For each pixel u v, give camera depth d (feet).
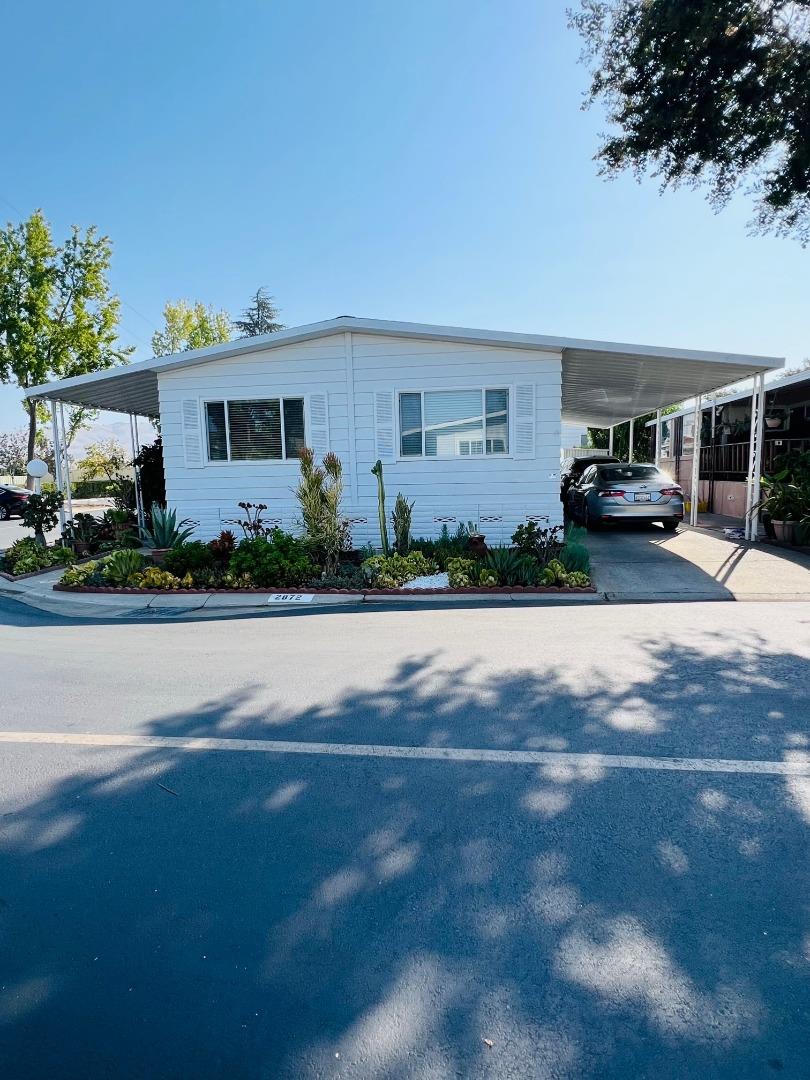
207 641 19.38
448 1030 5.57
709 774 10.05
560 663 15.99
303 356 33.32
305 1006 5.85
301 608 24.86
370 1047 5.41
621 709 12.80
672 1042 5.41
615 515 41.57
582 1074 5.14
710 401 55.62
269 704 13.52
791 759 10.51
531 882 7.56
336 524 29.73
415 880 7.63
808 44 29.66
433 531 33.53
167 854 8.23
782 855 7.98
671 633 18.95
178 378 34.06
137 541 39.37
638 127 33.78
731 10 28.25
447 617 22.17
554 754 10.85
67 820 9.06
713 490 55.42
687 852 8.07
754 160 34.01
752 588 26.09
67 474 44.06
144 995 5.99
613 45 33.45
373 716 12.73
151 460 46.78
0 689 14.87
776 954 6.38
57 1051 5.41
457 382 32.65
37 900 7.38
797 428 49.32
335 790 9.78
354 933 6.77
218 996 5.98
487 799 9.44
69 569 31.35
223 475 34.40
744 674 14.85
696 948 6.48
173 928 6.88
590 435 94.94
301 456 29.32
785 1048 5.34
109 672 16.14
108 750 11.35
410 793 9.66
